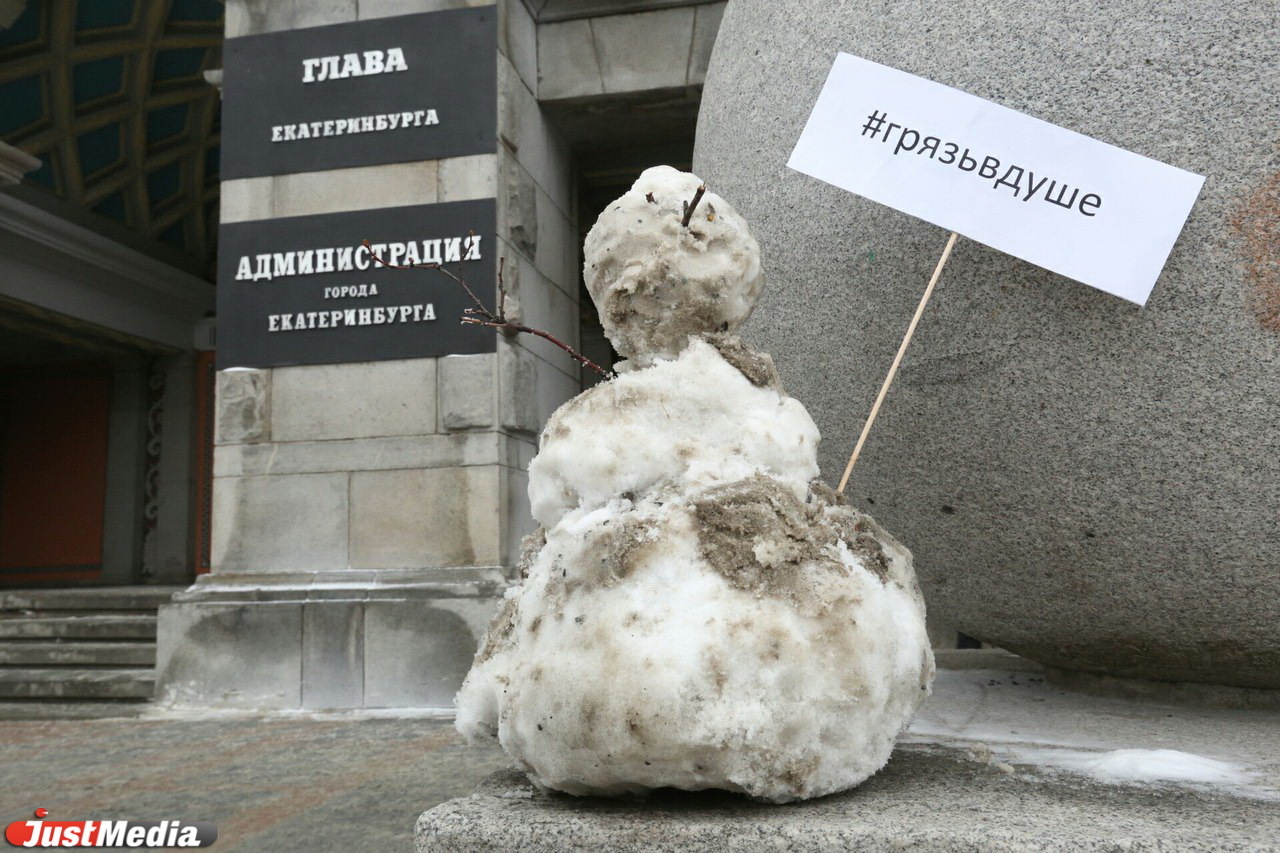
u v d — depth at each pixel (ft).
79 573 37.78
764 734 4.57
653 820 4.63
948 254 6.72
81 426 38.83
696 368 5.54
